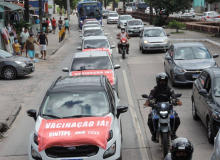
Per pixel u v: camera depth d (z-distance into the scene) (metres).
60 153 6.07
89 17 44.78
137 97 12.77
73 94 7.29
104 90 7.40
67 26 41.91
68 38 38.19
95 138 6.10
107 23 57.19
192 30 38.12
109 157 6.15
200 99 9.11
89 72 11.88
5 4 24.00
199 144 8.14
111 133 6.35
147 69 18.28
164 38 24.12
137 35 37.53
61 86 7.61
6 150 8.27
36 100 12.75
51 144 6.05
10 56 17.05
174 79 13.88
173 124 7.10
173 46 15.58
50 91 7.42
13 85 15.23
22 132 9.48
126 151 7.89
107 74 11.73
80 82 7.83
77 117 6.78
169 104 7.00
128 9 88.88
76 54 13.23
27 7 29.34
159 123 6.89
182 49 14.98
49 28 43.44
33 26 36.16
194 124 9.64
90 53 13.16
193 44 15.40
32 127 9.87
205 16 50.25
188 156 4.50
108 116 6.75
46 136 6.18
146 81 15.41
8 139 9.00
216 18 48.66
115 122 6.86
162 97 7.30
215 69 9.47
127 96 12.94
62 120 6.65
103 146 6.07
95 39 18.19
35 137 6.32
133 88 14.21
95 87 7.48
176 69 13.79
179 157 4.51
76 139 6.05
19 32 28.41
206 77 9.30
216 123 7.59
